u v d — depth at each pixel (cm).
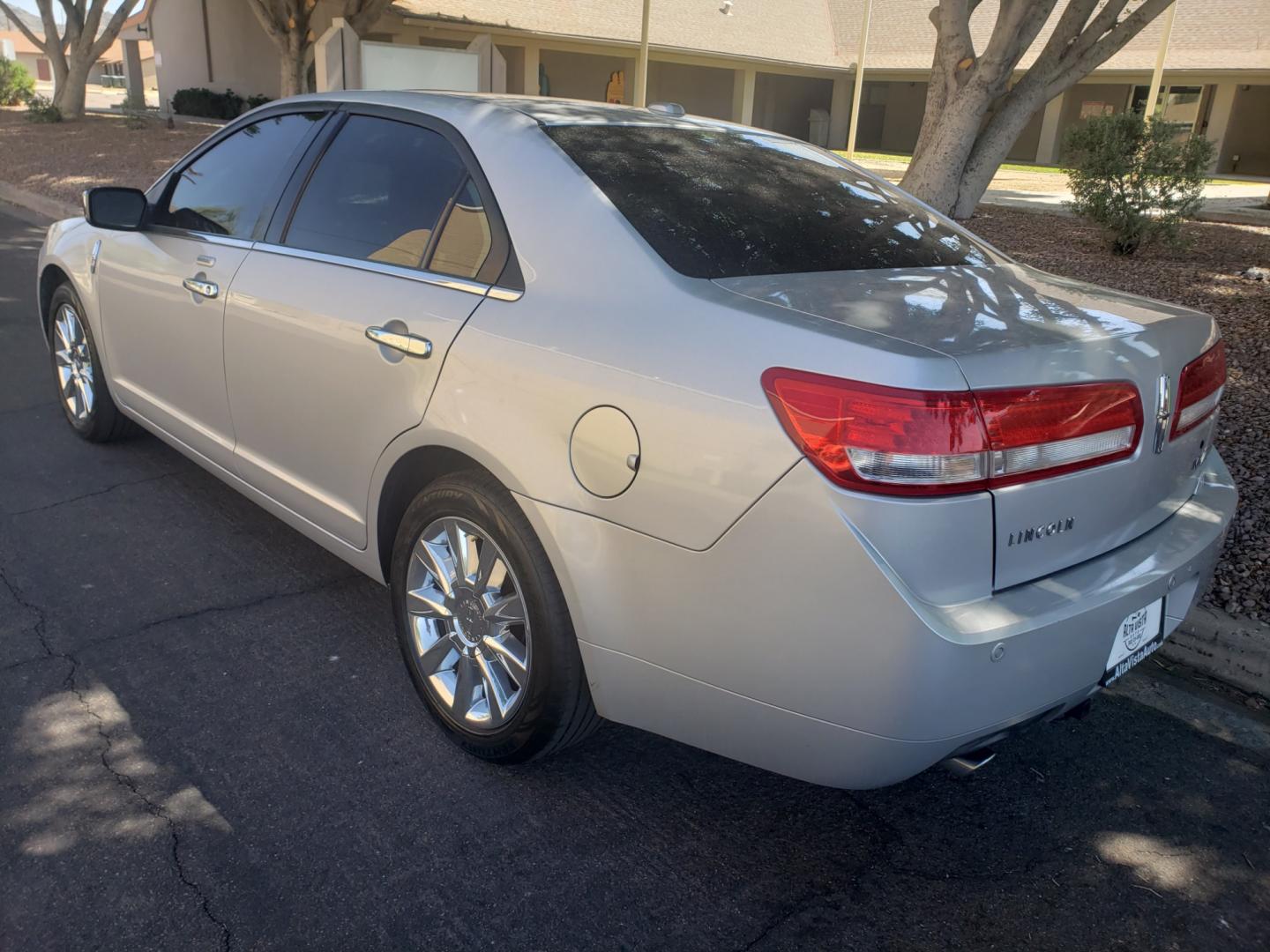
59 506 427
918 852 256
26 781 262
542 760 280
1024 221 1230
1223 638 340
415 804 262
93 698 298
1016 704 210
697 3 3166
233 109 2845
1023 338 215
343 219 315
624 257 242
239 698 303
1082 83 2916
